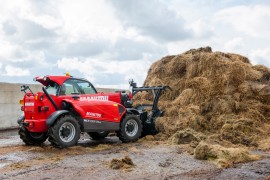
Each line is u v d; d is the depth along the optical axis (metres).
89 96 8.48
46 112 7.67
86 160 6.18
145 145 7.88
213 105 9.10
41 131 7.68
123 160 5.65
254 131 8.12
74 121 7.57
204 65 9.84
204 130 8.64
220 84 9.42
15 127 12.75
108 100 8.91
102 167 5.57
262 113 8.99
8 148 7.86
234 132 7.91
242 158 5.90
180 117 8.94
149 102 10.60
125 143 8.40
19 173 5.25
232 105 8.95
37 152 7.14
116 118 8.34
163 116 9.38
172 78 10.59
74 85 8.39
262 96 9.19
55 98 7.82
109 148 7.56
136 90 9.82
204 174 5.01
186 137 7.77
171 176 4.92
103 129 8.12
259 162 5.80
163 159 6.14
